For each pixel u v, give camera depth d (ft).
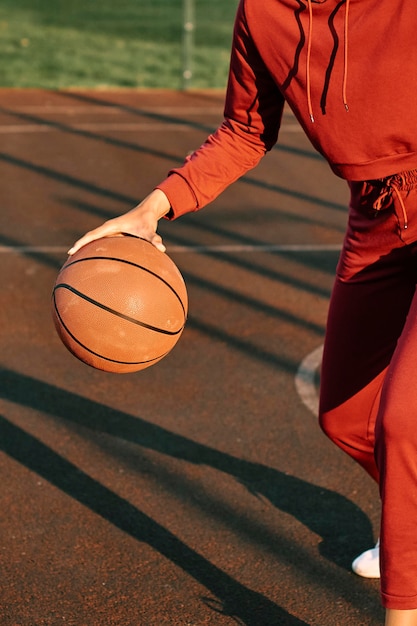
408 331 8.38
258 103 9.79
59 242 25.82
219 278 22.79
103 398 16.42
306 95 9.06
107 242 9.50
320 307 20.94
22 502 13.12
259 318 20.18
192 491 13.44
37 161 35.53
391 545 8.14
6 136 39.91
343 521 12.72
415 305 8.55
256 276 22.97
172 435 15.10
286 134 40.60
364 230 9.66
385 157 8.96
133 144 38.73
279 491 13.46
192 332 19.35
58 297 9.43
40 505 13.05
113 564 11.74
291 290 22.02
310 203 30.17
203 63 59.93
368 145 8.92
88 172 34.06
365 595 11.16
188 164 9.94
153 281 9.34
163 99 49.42
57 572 11.58
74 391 16.69
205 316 20.25
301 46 8.90
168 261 9.70
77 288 9.27
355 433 10.53
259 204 29.89
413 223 9.18
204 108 46.91
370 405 10.32
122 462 14.25
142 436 15.06
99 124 42.63
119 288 9.20
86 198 30.63
